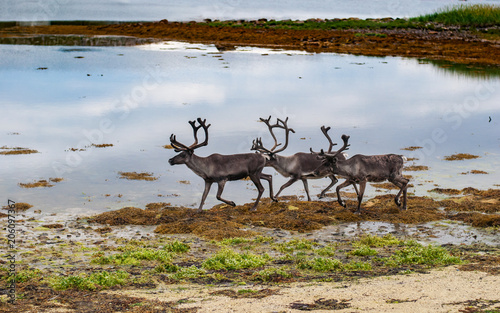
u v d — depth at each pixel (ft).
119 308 27.43
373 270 34.09
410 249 36.86
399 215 46.21
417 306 26.58
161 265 34.63
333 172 48.37
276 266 35.19
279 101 94.02
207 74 115.85
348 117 84.23
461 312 25.63
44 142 69.41
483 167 61.57
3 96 92.79
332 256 37.24
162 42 159.33
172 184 56.24
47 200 50.29
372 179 47.34
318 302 27.68
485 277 31.50
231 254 36.32
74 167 60.34
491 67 129.49
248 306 27.25
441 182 56.18
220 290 30.17
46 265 35.19
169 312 26.58
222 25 185.16
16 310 27.09
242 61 132.36
